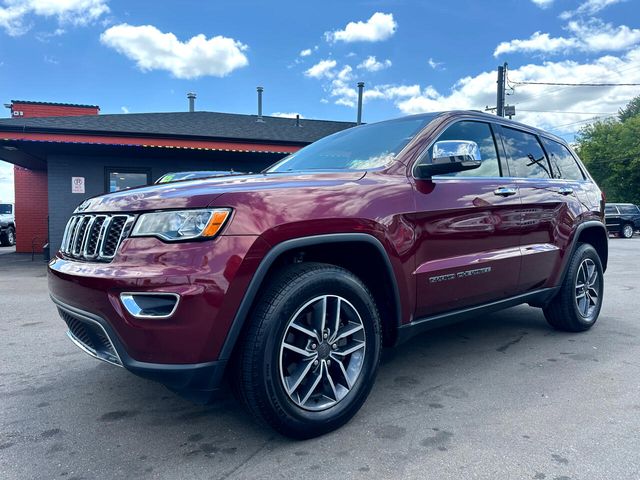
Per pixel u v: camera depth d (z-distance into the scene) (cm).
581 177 477
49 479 215
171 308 209
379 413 279
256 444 246
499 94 2405
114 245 235
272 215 229
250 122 1655
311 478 213
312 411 245
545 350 398
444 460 227
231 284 215
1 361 384
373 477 213
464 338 436
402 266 279
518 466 221
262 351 226
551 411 280
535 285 395
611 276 868
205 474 218
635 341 425
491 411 281
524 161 398
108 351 239
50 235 1201
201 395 227
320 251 268
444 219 304
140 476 217
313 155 361
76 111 1794
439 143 296
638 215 2422
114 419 277
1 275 948
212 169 1350
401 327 287
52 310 591
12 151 1193
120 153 1228
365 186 271
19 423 273
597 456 229
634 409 282
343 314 264
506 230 351
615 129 3919
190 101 1952
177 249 214
